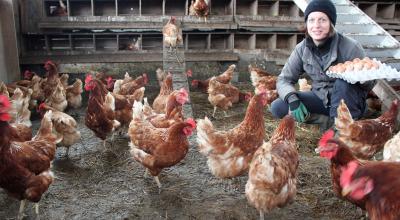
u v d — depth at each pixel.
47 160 1.86
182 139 2.03
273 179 1.62
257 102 2.03
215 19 4.91
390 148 1.99
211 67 4.93
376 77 2.21
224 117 3.41
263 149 1.66
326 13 2.30
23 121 2.66
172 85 3.03
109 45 4.92
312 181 2.21
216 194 2.11
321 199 2.04
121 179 2.27
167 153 2.01
